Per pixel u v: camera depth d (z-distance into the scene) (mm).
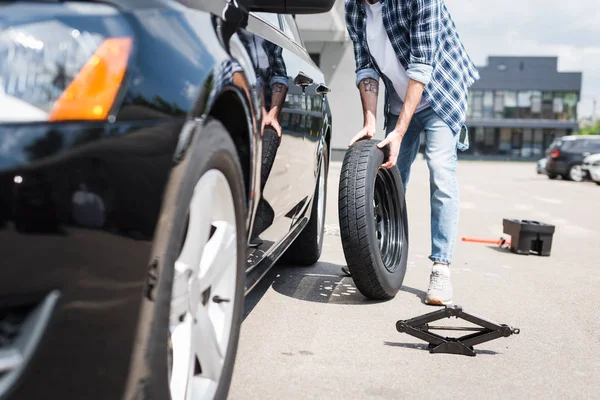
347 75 19078
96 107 1054
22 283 957
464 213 7867
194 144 1258
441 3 2916
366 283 2918
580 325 2818
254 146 1743
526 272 4012
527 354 2385
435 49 2873
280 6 1856
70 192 994
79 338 1007
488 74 62125
